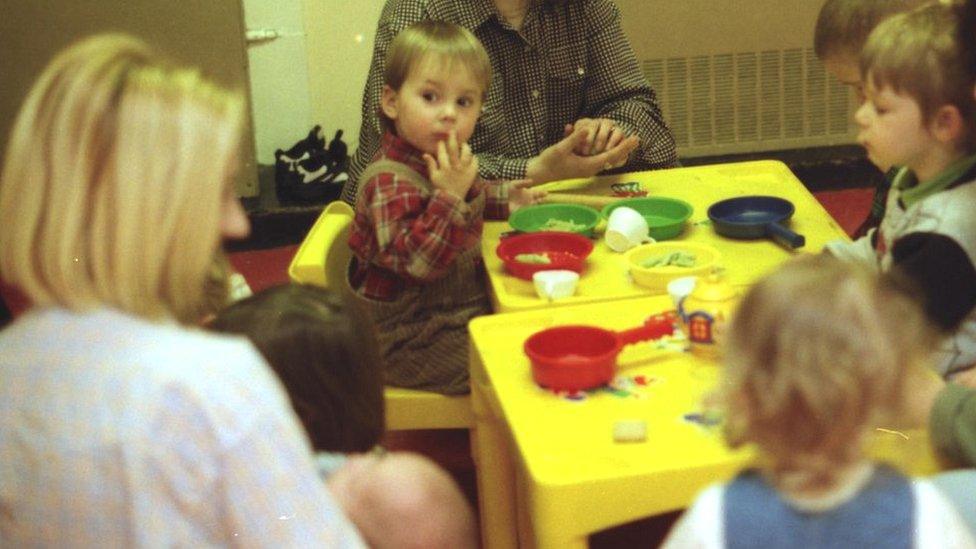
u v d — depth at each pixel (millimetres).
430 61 2385
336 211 2760
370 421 1675
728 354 1198
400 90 2430
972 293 1795
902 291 1354
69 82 1122
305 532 1126
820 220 2580
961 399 1603
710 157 5047
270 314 1654
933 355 1817
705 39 4871
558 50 3064
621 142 2855
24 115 1128
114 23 4359
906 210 1925
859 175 4980
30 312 1166
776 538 1162
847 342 1130
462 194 2352
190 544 1110
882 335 1140
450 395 2475
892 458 1648
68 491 1099
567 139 2814
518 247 2467
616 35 3135
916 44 1815
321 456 1607
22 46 4340
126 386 1092
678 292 2012
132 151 1111
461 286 2469
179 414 1092
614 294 2246
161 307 1158
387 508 1512
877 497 1156
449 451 2746
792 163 4945
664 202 2668
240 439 1104
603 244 2508
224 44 4414
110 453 1085
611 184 2916
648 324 1966
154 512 1094
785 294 1161
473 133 2979
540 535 1670
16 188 1122
